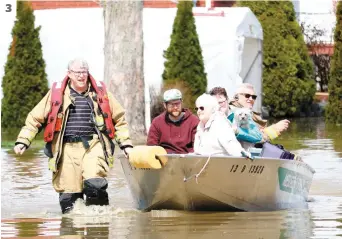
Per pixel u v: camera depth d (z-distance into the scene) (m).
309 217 24.50
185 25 65.75
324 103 85.25
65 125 25.53
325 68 92.69
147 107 62.59
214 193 24.94
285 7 78.19
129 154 25.20
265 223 23.41
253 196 25.53
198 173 24.39
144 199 26.03
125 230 22.53
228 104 27.78
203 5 81.31
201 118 25.47
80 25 66.50
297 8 92.00
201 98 25.36
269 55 77.12
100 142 25.66
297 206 27.00
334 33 71.31
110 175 36.00
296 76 78.00
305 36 92.06
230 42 67.06
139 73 54.41
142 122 54.56
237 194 25.17
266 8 78.19
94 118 25.58
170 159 24.45
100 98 25.70
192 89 65.19
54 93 25.62
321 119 75.69
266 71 77.19
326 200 28.42
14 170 38.19
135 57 54.19
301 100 78.25
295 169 26.94
